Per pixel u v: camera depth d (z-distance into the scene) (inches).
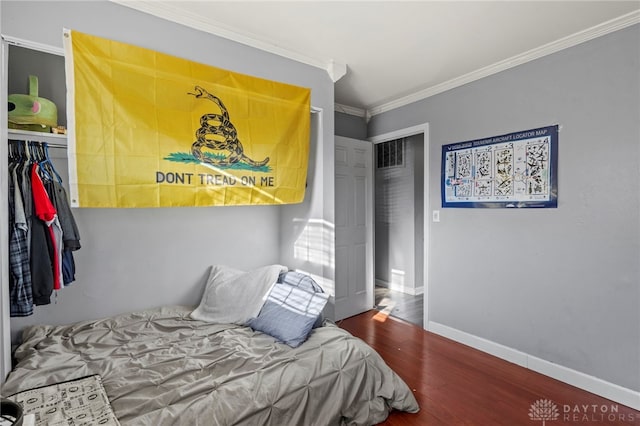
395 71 112.7
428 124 129.2
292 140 98.9
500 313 107.3
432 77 117.6
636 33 79.3
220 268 108.1
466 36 90.0
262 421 59.8
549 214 95.3
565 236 92.2
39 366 65.2
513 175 103.0
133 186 73.9
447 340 120.8
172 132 78.6
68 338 79.7
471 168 114.4
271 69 95.3
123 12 73.2
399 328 132.8
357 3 75.2
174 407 56.7
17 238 66.1
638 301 80.1
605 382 85.2
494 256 108.6
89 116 68.9
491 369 99.7
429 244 129.2
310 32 88.0
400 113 141.4
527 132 99.5
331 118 108.6
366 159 151.9
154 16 77.0
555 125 93.6
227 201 87.7
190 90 81.1
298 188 101.0
